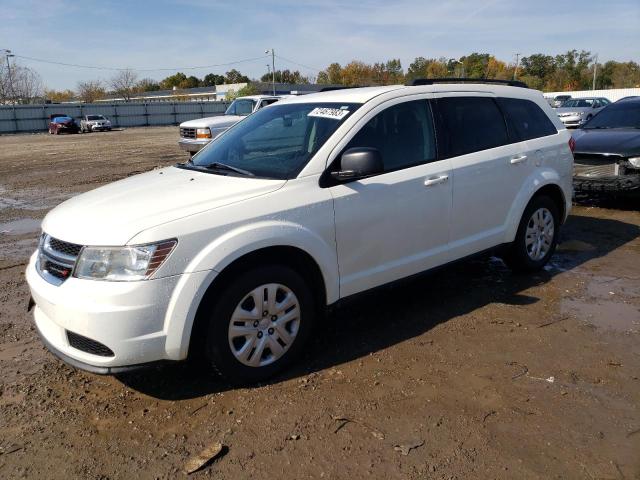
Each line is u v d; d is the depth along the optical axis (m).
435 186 4.16
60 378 3.55
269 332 3.41
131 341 2.95
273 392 3.31
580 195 9.12
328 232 3.57
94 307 2.91
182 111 57.62
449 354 3.74
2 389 3.42
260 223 3.27
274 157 3.87
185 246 3.03
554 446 2.75
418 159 4.15
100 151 22.23
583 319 4.28
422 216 4.11
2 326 4.40
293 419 3.03
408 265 4.11
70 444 2.87
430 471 2.59
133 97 99.19
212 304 3.18
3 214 9.12
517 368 3.53
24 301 4.97
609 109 9.15
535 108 5.27
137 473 2.64
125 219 3.10
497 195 4.69
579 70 88.50
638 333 4.01
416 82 4.42
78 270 3.02
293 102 4.50
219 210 3.20
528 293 4.85
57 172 14.85
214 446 2.79
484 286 5.05
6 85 68.06
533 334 4.02
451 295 4.85
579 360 3.62
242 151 4.13
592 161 7.79
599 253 6.02
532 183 4.96
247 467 2.65
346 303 3.80
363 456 2.71
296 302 3.50
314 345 3.94
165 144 26.06
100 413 3.15
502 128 4.84
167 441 2.87
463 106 4.59
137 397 3.31
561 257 5.90
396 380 3.41
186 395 3.31
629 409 3.05
